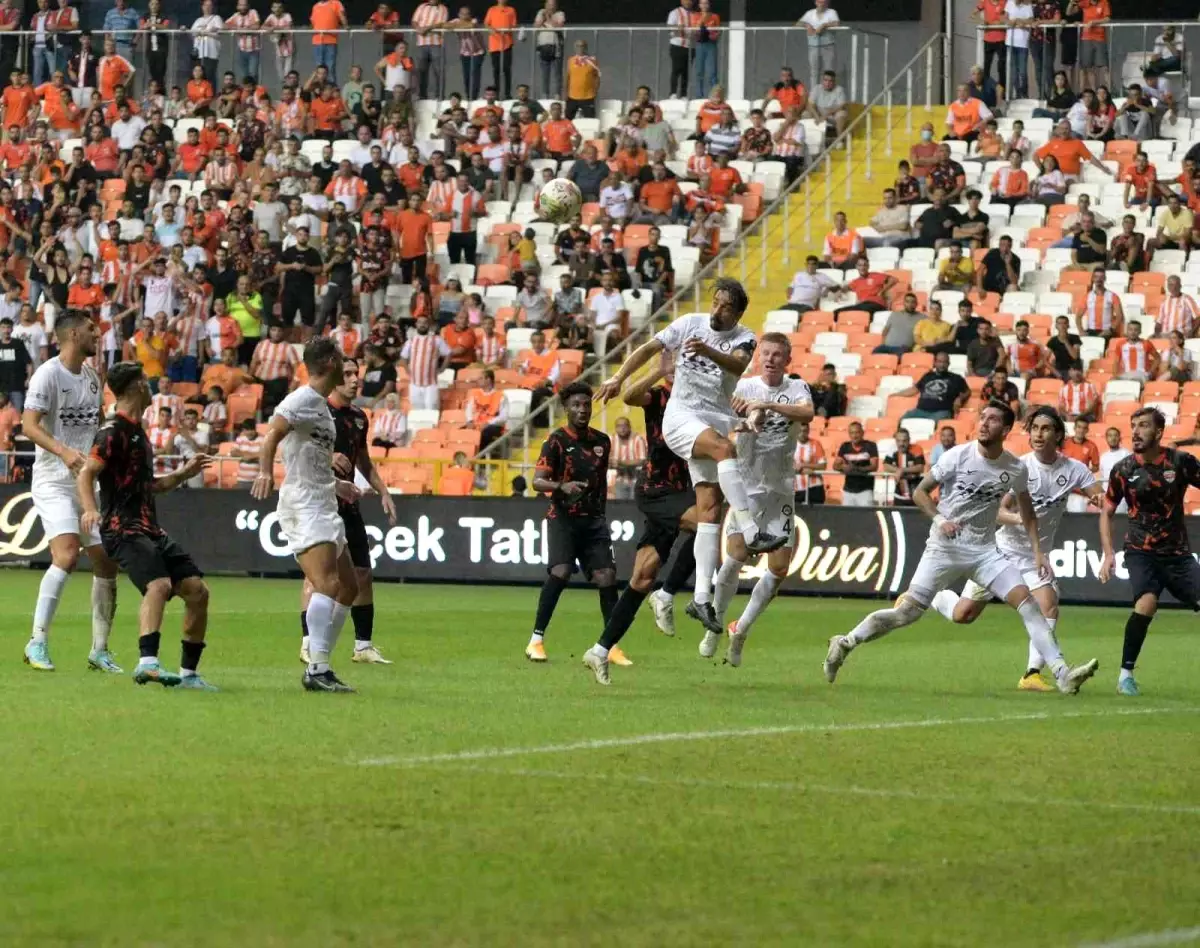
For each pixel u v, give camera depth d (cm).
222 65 12619
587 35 12100
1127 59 11162
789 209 10950
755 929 1959
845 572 7912
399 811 2556
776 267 10550
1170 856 2350
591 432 5000
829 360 9512
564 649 5347
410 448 9444
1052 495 4641
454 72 12331
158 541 3888
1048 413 4650
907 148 11300
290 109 12125
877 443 8794
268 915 1988
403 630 5931
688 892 2117
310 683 3944
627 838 2402
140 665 3906
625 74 12012
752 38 11850
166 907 2017
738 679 4488
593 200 11050
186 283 10600
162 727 3309
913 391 9025
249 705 3653
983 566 4309
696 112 11744
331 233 10575
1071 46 11144
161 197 11694
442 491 8831
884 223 10356
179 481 3972
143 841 2345
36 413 4303
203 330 10481
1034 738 3406
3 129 12575
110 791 2673
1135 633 4288
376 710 3622
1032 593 4512
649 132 11356
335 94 12125
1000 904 2088
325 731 3300
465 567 8381
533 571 8306
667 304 10012
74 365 4412
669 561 7988
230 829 2423
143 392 3862
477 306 10288
